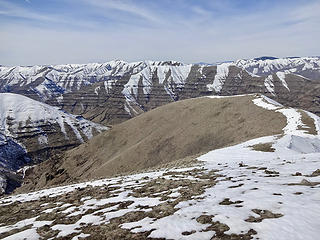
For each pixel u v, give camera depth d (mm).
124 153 87562
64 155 117062
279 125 61188
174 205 12242
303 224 8367
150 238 9242
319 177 13555
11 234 12156
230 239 8242
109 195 16672
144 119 110875
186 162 30875
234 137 70250
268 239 7840
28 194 24312
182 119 96625
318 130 47375
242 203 11055
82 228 11484
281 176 15000
